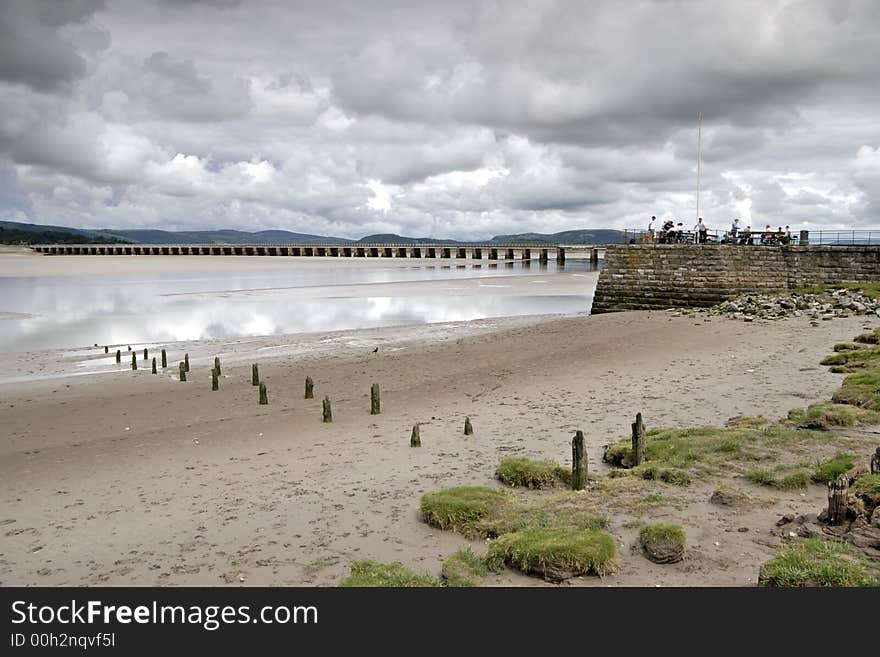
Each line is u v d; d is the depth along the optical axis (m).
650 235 48.59
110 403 22.50
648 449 14.17
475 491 12.10
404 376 26.62
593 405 20.14
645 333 34.53
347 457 15.93
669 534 9.58
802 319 35.41
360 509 12.38
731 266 44.41
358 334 38.53
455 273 96.06
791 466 12.75
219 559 10.45
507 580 9.30
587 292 65.81
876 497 10.23
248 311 50.28
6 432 19.12
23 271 98.62
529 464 13.58
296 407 21.78
